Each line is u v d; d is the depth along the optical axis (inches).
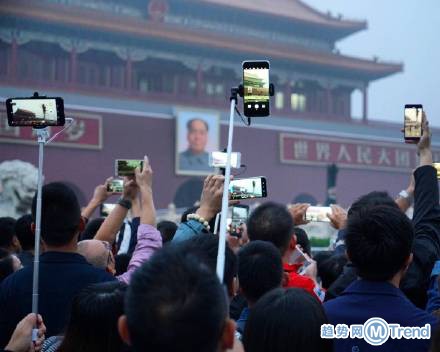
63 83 1486.2
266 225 151.6
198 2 1731.1
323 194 1779.0
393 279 116.0
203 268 72.5
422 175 155.1
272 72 1859.0
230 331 75.9
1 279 176.6
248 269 129.5
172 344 68.1
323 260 194.4
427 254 142.0
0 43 1467.8
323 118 1856.5
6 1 1407.5
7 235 244.4
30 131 1350.9
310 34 2001.7
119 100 1514.5
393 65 1974.7
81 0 1595.7
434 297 130.4
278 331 99.1
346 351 110.7
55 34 1509.6
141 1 1667.1
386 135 1920.5
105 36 1577.3
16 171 1237.1
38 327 116.4
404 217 115.3
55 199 134.0
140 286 70.8
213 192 146.0
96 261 156.4
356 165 1844.2
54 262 132.7
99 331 103.8
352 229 116.2
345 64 1908.2
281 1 2073.1
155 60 1728.6
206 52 1731.1
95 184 1449.3
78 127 1441.9
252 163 1664.6
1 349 126.3
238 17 1847.9
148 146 1536.7
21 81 1435.8
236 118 1648.6
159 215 1453.0
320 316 101.3
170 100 1632.6
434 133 1967.3
